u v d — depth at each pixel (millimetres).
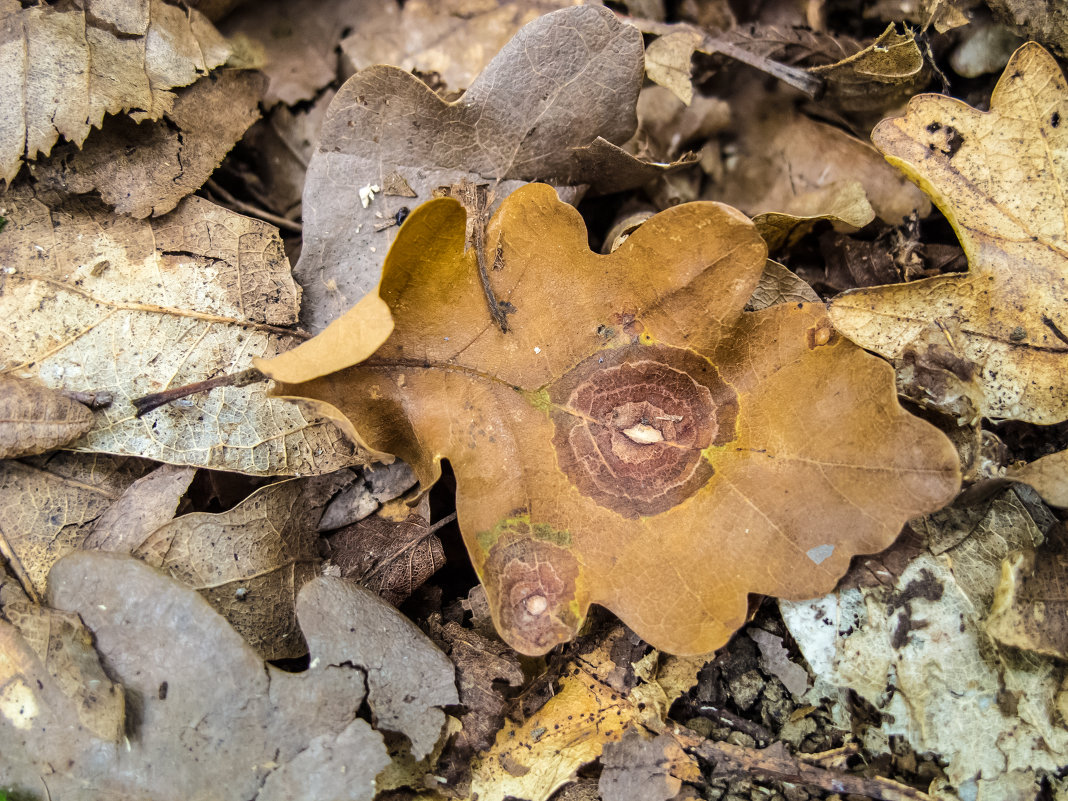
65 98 134
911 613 129
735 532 127
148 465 135
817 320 125
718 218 121
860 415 122
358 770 119
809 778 127
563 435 131
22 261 132
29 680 121
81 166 135
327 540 137
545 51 138
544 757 130
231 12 159
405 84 136
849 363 123
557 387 132
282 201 159
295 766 119
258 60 159
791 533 125
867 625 130
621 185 150
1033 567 126
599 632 135
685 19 160
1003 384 133
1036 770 125
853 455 123
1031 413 132
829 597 131
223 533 130
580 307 130
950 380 130
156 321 134
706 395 131
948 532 132
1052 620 125
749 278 124
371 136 139
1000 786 125
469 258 126
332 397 123
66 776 119
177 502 131
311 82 161
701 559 127
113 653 121
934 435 118
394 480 138
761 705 133
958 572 130
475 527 125
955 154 135
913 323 134
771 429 128
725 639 123
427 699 124
